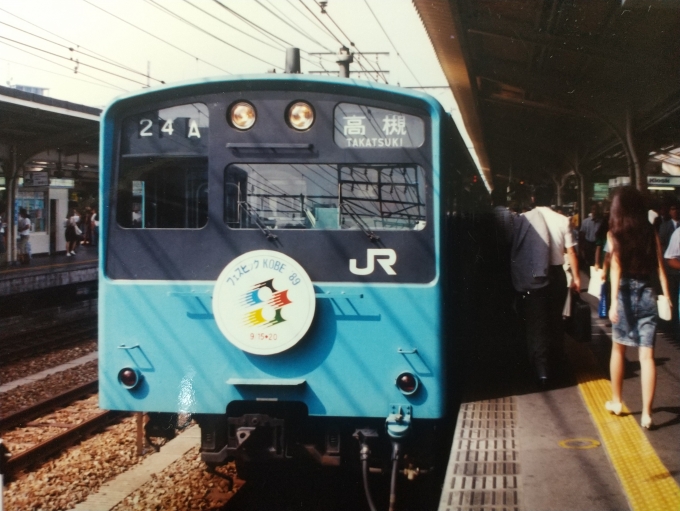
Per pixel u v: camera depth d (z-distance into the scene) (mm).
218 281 4590
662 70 13211
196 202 4727
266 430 4637
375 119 4582
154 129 4750
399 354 4512
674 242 5477
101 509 4977
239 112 4676
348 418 4691
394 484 4395
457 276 5148
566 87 16578
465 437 4426
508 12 12766
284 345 4523
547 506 3434
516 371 6176
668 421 4656
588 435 4434
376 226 4574
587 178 26656
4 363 10242
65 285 17828
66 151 23141
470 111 21703
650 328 4480
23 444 6645
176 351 4656
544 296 5570
